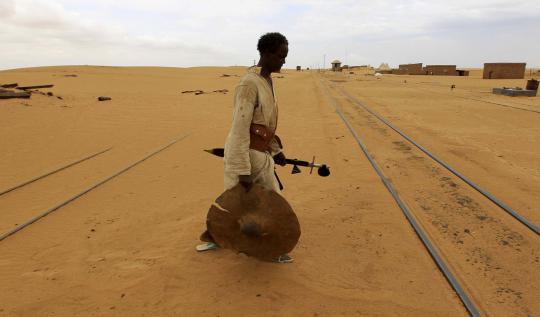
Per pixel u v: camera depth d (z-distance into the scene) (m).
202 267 3.73
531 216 4.88
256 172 3.30
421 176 6.66
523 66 52.44
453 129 11.36
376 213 5.04
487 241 4.25
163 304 3.19
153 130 11.52
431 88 31.36
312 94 24.34
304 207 5.27
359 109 16.45
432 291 3.34
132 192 6.12
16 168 7.56
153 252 4.08
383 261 3.84
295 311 3.07
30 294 3.37
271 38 3.12
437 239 4.29
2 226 4.88
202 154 8.67
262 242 3.26
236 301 3.21
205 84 34.94
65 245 4.31
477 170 6.98
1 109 13.37
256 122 3.22
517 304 3.16
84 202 5.70
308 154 8.40
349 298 3.24
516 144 9.29
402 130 11.09
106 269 3.76
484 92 26.61
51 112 13.87
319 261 3.84
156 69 75.69
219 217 3.26
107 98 18.58
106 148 9.23
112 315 3.06
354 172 6.93
